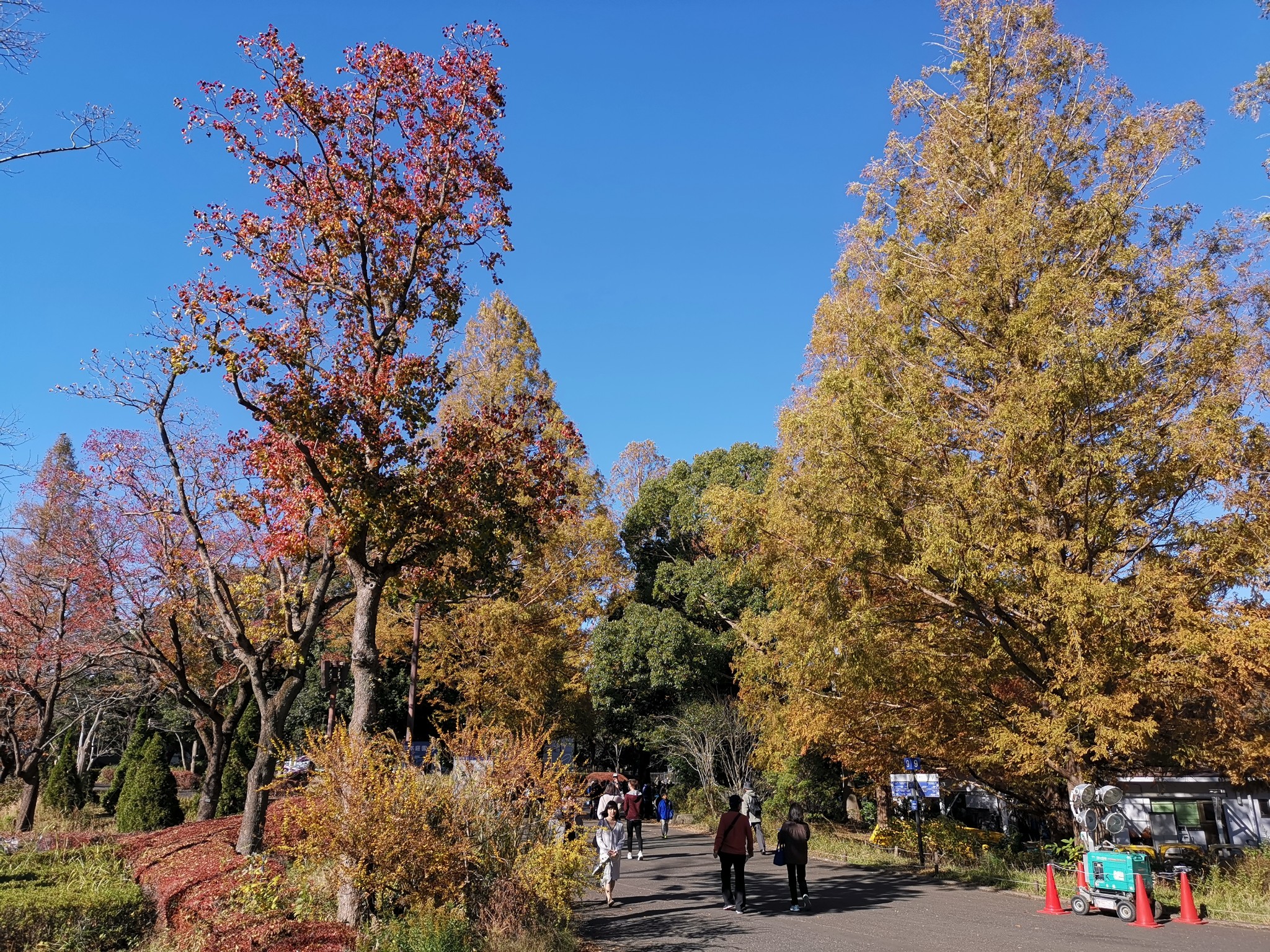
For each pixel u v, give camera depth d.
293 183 12.05
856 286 18.20
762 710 23.80
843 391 14.55
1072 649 13.18
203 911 8.52
